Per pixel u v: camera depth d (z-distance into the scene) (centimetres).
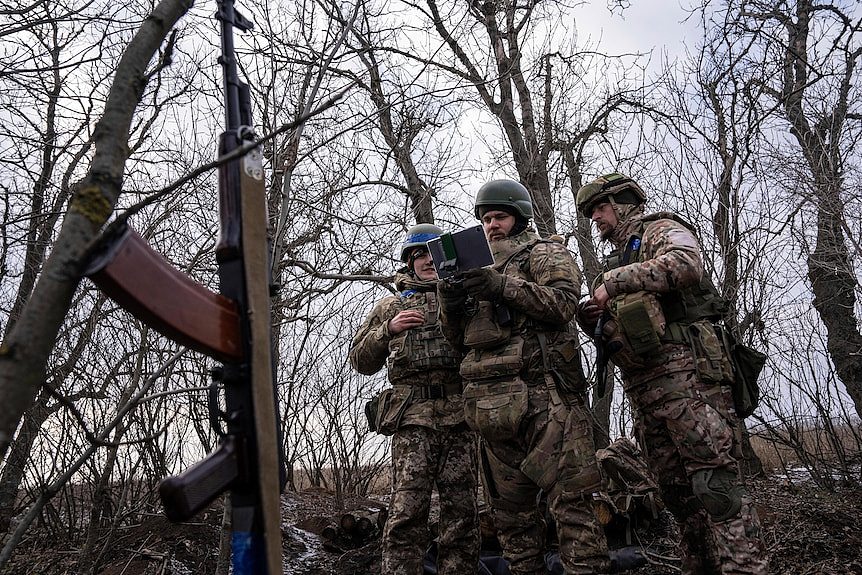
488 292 305
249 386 123
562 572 402
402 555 362
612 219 361
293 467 677
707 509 304
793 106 733
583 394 326
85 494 525
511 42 766
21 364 85
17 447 430
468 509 379
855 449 653
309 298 386
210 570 438
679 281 311
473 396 322
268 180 318
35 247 392
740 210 605
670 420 316
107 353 442
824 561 421
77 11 342
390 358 391
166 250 402
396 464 379
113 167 100
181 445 545
